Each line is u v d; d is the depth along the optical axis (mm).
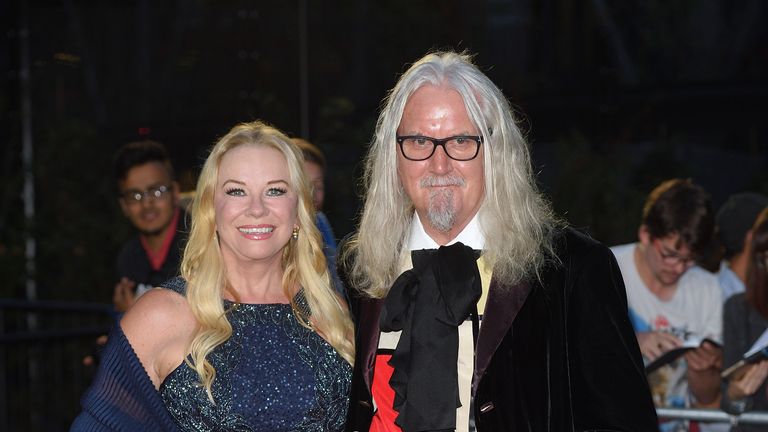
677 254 3684
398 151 2578
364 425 2574
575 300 2402
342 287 2846
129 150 4301
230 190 2645
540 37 7609
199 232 2684
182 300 2656
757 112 7031
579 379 2377
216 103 6867
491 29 7676
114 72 7508
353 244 2803
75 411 6473
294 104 6746
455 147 2488
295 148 2732
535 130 7355
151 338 2605
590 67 7453
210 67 6941
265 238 2645
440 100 2492
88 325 7078
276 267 2779
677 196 3715
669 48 7480
